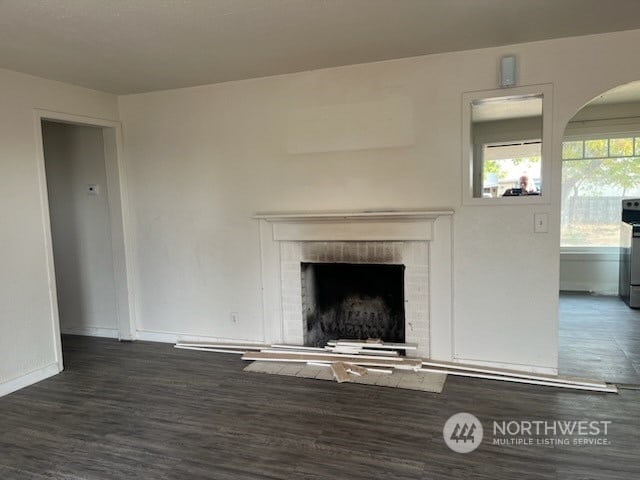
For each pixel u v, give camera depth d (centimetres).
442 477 224
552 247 327
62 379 366
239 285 421
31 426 290
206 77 386
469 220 345
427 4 246
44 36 277
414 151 354
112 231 455
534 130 335
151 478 232
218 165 416
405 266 366
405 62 349
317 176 384
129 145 446
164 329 456
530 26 284
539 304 333
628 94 525
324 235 382
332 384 338
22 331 352
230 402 315
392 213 349
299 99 382
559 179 320
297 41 301
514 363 343
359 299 412
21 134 353
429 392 318
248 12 249
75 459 252
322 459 242
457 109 339
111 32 273
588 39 305
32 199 360
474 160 350
